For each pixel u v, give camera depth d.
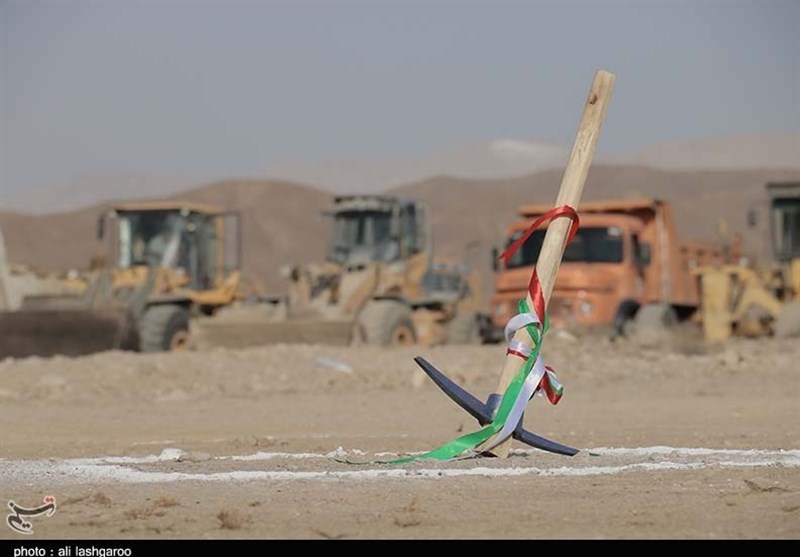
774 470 25.03
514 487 23.17
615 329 87.62
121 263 99.75
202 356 69.69
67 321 86.44
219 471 26.41
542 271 25.39
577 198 25.48
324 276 98.56
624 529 19.23
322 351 72.75
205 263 101.31
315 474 25.25
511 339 25.62
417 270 103.12
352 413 44.28
